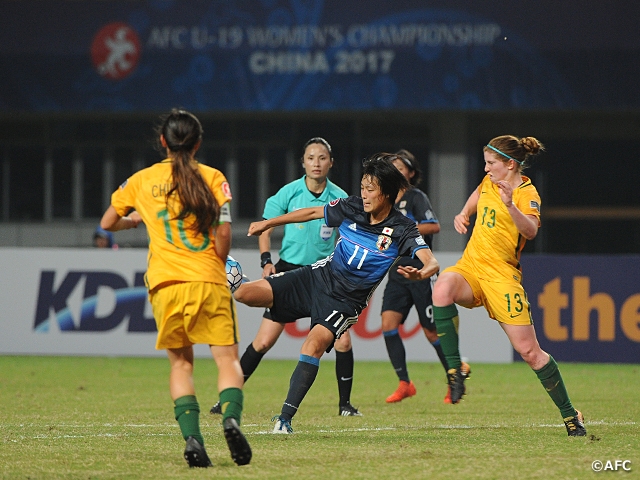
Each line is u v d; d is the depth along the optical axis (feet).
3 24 263.29
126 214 56.90
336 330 70.23
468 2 250.37
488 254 70.49
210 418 81.56
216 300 54.60
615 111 251.60
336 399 101.50
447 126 269.23
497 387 114.32
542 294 144.66
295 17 255.29
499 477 51.90
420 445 64.08
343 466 55.31
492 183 71.20
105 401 96.68
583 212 284.00
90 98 262.67
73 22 262.47
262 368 136.56
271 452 60.59
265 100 257.14
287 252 91.45
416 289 101.24
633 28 246.47
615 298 143.64
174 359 57.06
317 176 89.71
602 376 127.95
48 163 282.97
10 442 66.23
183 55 259.19
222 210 54.60
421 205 100.73
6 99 264.52
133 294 149.79
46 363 140.97
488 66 250.57
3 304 150.71
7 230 280.72
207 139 279.08
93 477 52.47
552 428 75.41
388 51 252.83
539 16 248.93
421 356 146.41
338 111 259.80
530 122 279.49
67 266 150.61
